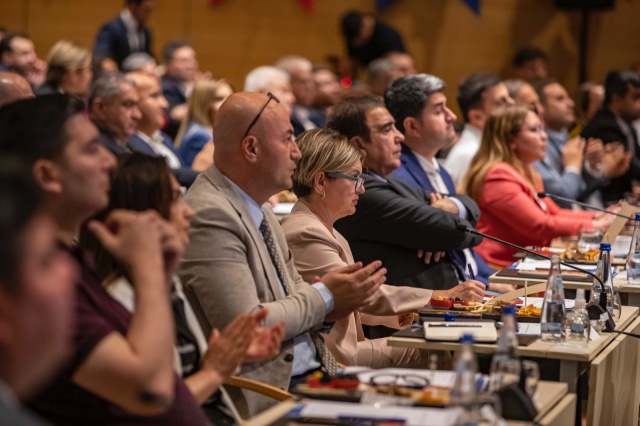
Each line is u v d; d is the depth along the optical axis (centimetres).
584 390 436
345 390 348
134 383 281
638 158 1184
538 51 1486
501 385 339
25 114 304
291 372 445
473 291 534
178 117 1274
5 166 204
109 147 831
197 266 438
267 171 465
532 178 851
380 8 1603
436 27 1598
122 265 338
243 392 428
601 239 747
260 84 1203
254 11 1644
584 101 1334
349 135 648
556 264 443
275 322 432
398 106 725
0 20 1670
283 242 495
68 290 208
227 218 444
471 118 999
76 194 304
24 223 199
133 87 841
